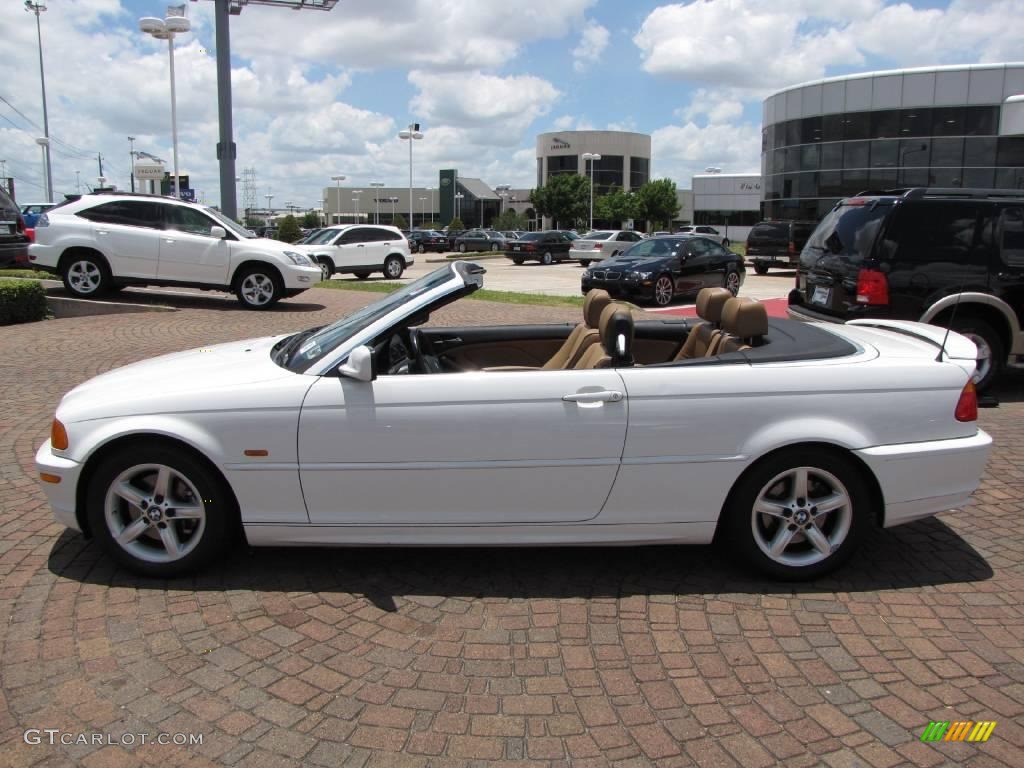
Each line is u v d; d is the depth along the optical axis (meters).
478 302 15.29
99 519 3.75
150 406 3.67
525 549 4.24
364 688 2.99
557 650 3.26
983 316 7.51
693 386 3.63
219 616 3.50
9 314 12.11
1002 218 7.31
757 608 3.61
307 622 3.46
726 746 2.68
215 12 24.89
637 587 3.81
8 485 5.07
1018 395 8.12
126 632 3.36
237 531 3.87
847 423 3.67
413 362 4.25
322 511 3.71
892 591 3.79
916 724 2.79
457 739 2.71
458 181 116.81
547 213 82.25
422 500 3.68
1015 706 2.89
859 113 34.88
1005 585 3.85
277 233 52.19
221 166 25.97
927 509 3.81
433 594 3.73
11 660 3.14
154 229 13.91
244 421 3.63
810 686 3.01
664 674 3.09
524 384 3.63
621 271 16.22
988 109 32.09
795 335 4.19
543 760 2.61
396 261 24.55
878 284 7.29
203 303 15.02
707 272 17.59
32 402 7.16
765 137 40.78
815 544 3.79
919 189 7.42
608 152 103.88
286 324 12.30
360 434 3.62
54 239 13.64
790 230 27.23
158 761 2.59
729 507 3.78
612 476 3.66
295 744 2.68
